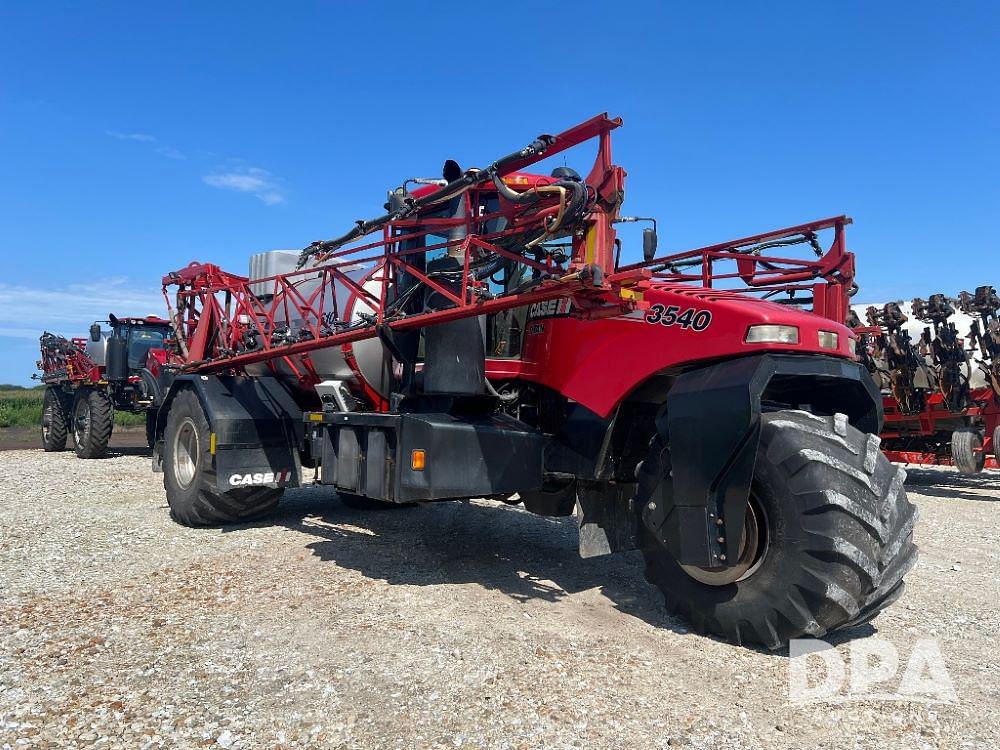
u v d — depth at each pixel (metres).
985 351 10.30
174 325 7.50
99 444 12.12
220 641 3.45
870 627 3.79
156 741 2.51
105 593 4.21
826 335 3.53
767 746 2.52
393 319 4.68
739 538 3.23
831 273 5.23
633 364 3.93
